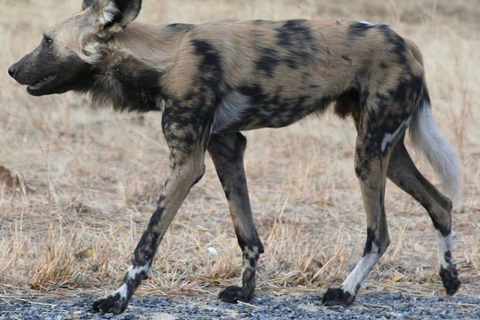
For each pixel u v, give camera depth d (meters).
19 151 19.11
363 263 11.34
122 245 13.24
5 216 14.59
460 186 12.09
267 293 11.71
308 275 12.34
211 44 10.88
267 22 11.47
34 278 11.45
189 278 12.19
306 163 18.48
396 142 11.57
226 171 11.54
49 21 28.16
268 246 13.15
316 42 11.31
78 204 15.41
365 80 11.39
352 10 32.91
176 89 10.68
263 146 20.28
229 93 10.98
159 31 10.98
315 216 15.84
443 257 11.86
